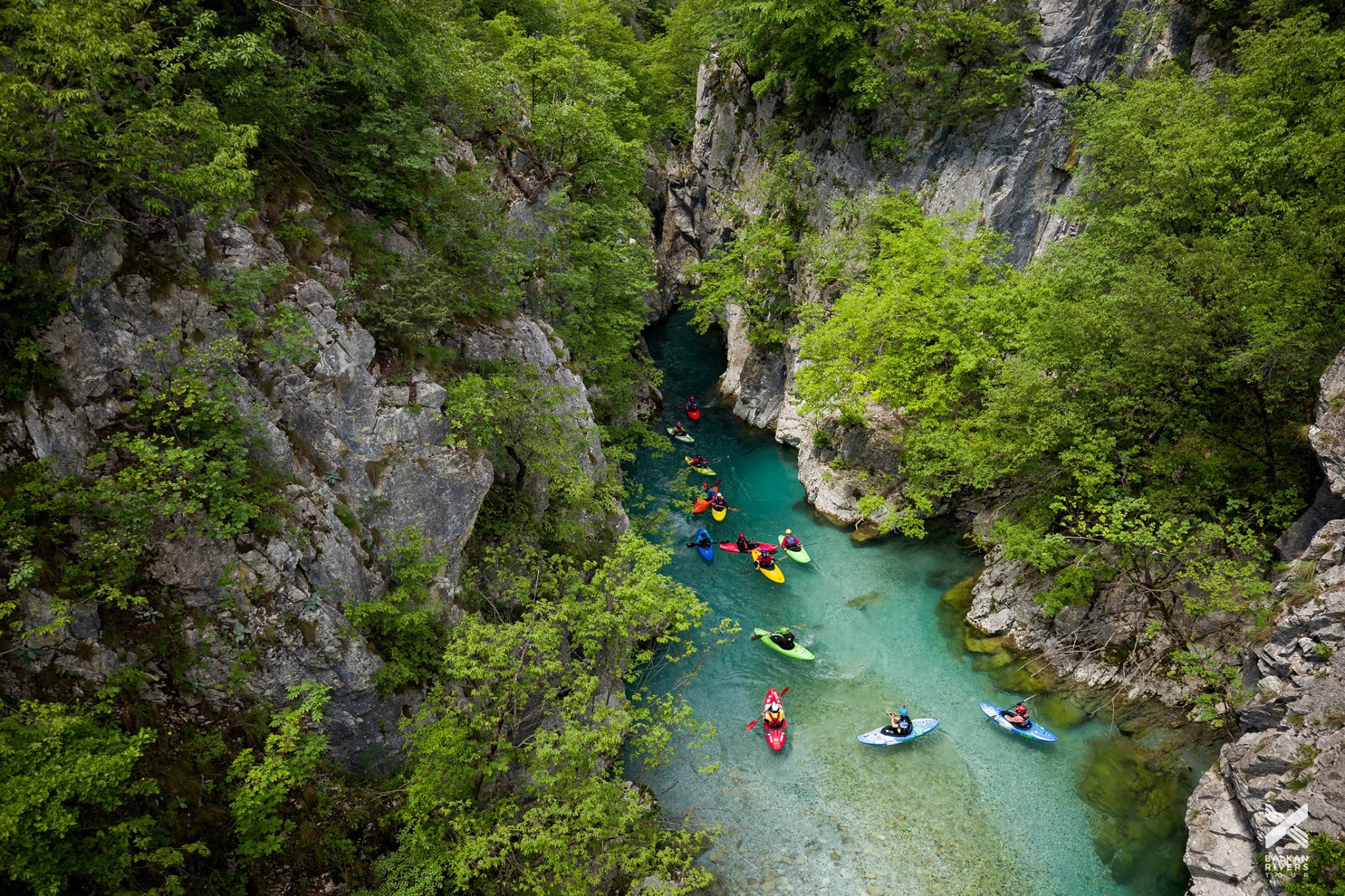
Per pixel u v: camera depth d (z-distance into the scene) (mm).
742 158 41188
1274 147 17844
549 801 12234
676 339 49656
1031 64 27594
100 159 10867
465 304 19109
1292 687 13438
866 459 28906
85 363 11531
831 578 25469
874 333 26469
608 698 18781
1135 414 19031
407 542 15094
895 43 29656
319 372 14477
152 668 11391
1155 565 18578
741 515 29766
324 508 13852
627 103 40344
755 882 15242
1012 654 21000
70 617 9984
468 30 32156
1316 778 12070
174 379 12398
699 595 24609
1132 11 26219
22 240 10875
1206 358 17438
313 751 11484
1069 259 20781
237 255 13742
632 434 32500
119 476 11430
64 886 8680
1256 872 12641
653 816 16125
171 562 11859
